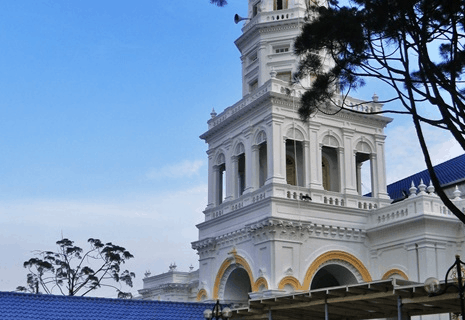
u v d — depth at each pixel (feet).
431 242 119.14
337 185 140.87
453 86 65.67
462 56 70.03
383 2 65.21
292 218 123.13
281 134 128.57
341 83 72.64
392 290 73.15
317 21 69.62
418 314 81.71
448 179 154.10
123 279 241.55
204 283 138.31
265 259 121.29
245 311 91.35
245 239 128.57
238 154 138.92
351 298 77.00
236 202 134.92
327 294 79.05
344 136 136.46
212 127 147.54
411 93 66.54
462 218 63.77
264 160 140.46
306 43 70.64
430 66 65.36
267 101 129.39
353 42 67.67
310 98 74.13
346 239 128.67
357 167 148.05
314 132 132.77
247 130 135.13
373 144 139.95
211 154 147.95
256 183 131.44
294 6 144.05
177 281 191.42
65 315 99.86
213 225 139.74
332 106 135.23
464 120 64.03
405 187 171.63
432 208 120.98
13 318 95.20
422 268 118.21
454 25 66.39
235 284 135.03
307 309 87.20
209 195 145.38
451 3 63.72
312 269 123.24
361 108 139.44
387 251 127.24
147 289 200.85
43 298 101.91
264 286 120.16
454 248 121.39
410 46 66.74
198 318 108.58
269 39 143.95
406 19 66.23
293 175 139.74
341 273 130.31
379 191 137.18
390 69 67.87
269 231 120.98
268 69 142.31
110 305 105.60
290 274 120.16
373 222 130.62
